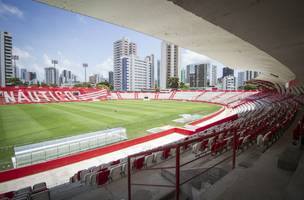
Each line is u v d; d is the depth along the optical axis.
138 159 7.84
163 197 4.46
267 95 45.84
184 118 26.36
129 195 4.78
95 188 6.29
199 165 6.67
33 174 10.80
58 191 6.43
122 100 63.22
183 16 7.69
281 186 3.69
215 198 3.41
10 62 118.88
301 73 22.50
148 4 6.78
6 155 13.51
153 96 74.44
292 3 5.70
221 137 8.94
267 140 8.08
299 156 4.96
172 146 3.77
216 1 5.70
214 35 9.84
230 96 59.78
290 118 12.99
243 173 4.38
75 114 30.12
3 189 9.40
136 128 21.39
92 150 13.09
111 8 7.07
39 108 37.38
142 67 162.50
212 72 197.25
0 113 30.78
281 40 9.09
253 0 5.64
